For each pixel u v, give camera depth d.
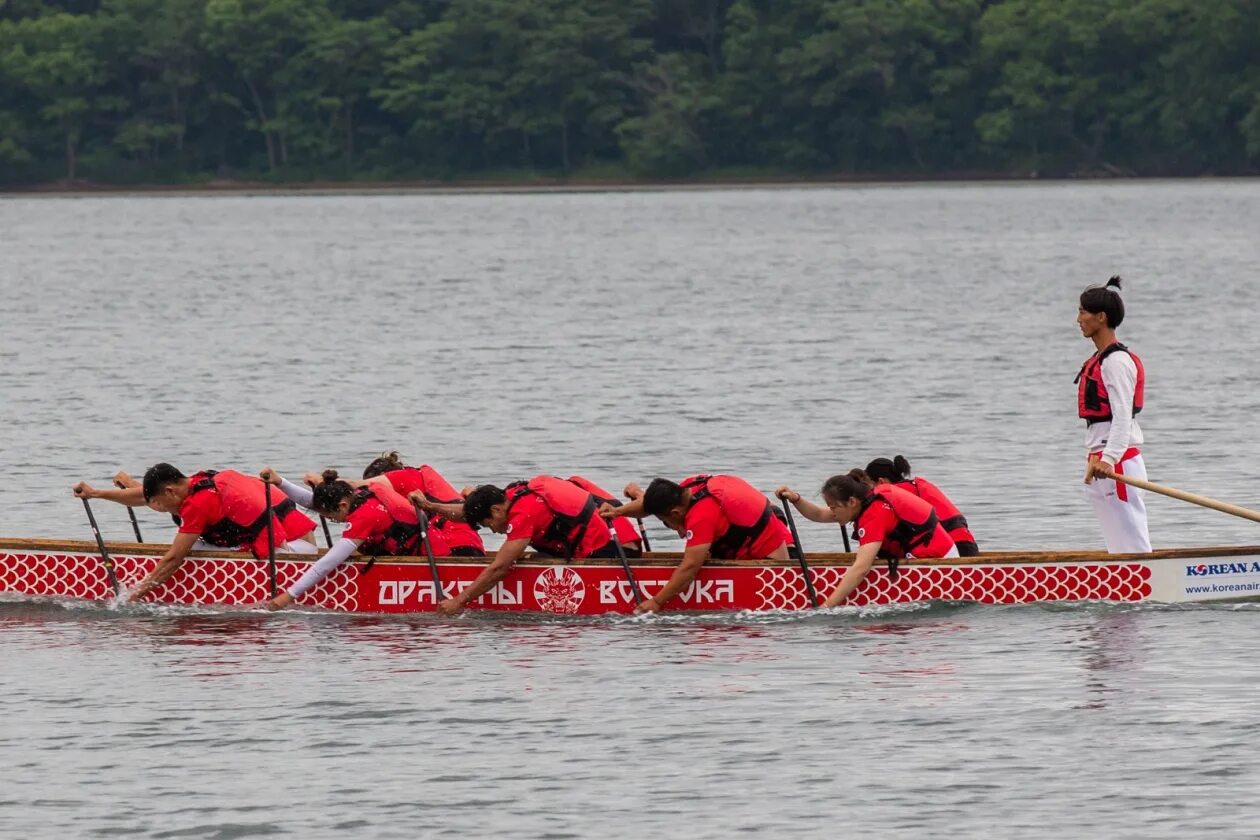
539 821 40.31
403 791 42.16
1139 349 143.12
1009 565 58.19
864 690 49.44
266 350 149.25
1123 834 39.22
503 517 58.56
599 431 101.06
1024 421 103.44
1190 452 91.19
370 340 157.75
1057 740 44.97
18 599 61.75
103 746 45.38
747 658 53.09
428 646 55.12
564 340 156.00
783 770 43.22
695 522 57.75
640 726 46.59
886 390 118.44
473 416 107.56
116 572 61.12
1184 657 52.06
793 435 99.00
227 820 40.53
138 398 116.94
